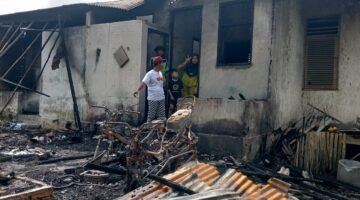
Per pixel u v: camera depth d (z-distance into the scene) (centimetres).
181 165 582
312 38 952
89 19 1063
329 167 759
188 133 619
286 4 853
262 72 823
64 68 1124
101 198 493
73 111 1099
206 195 433
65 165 677
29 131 1076
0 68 1326
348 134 784
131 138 575
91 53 1055
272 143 824
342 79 905
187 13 1019
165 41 1012
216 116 778
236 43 898
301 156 781
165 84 969
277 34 819
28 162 700
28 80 1316
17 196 415
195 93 936
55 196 492
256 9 835
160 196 457
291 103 908
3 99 1335
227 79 881
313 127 866
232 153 751
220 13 903
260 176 636
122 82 985
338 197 565
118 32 996
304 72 962
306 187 604
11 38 1176
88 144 908
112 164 605
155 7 1041
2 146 845
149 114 807
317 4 941
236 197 450
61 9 1080
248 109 745
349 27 898
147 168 570
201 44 933
